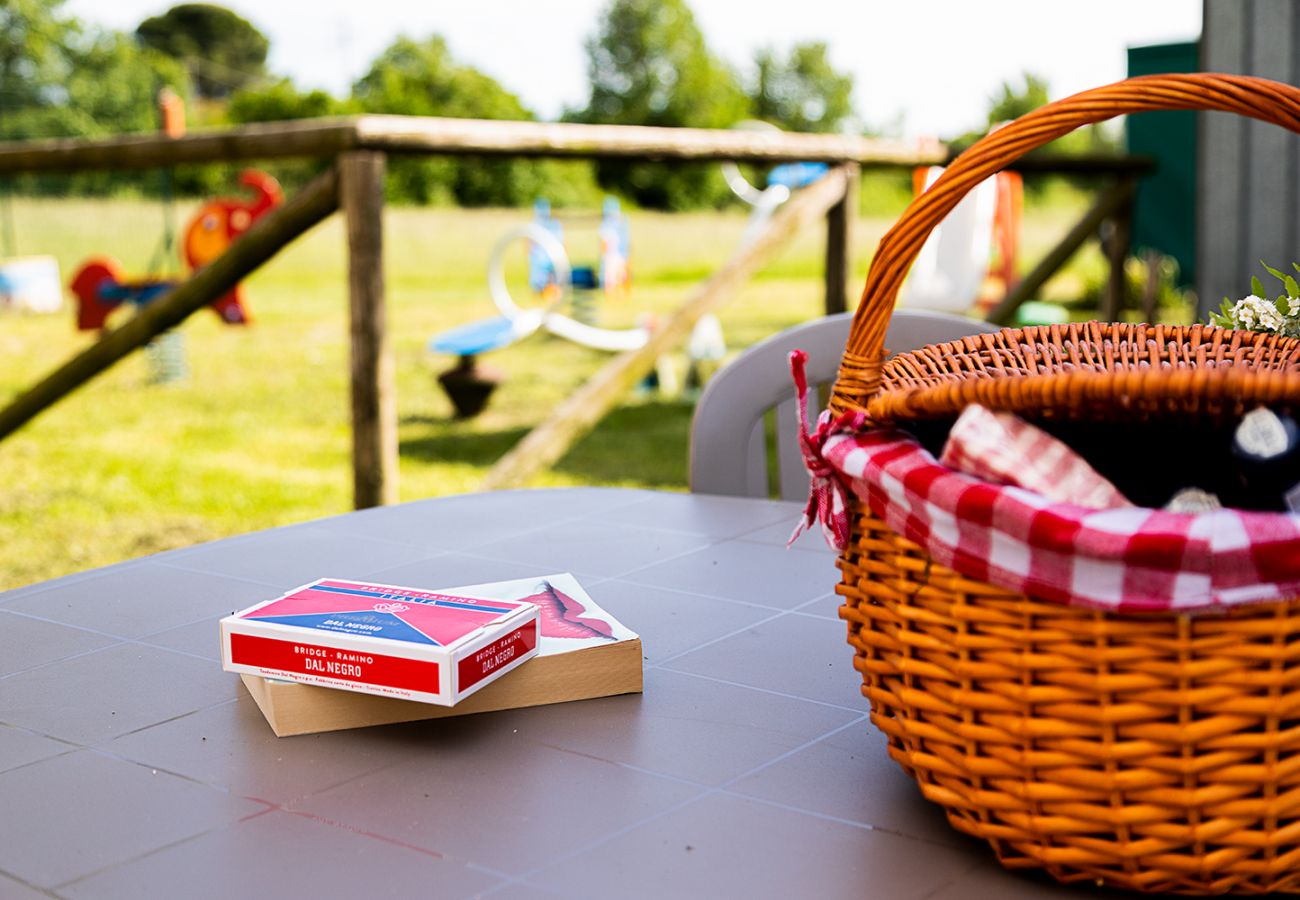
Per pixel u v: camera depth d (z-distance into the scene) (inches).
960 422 23.5
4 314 434.3
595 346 264.2
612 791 28.0
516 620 32.4
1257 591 21.2
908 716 25.0
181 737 31.2
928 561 23.9
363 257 133.9
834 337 60.6
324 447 231.0
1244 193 113.6
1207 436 26.5
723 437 61.2
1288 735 22.1
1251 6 108.9
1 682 35.3
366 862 24.9
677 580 45.0
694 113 1191.6
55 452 228.8
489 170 844.6
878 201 877.2
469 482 193.0
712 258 724.7
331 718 31.5
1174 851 22.7
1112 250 257.1
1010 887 23.8
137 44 1170.6
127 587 44.8
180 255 303.4
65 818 26.9
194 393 288.2
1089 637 22.1
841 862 24.7
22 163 193.3
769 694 33.9
